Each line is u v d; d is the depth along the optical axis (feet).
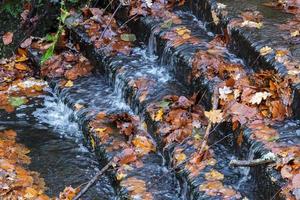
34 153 17.51
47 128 18.89
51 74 21.26
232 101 15.83
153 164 15.90
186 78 17.98
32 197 15.44
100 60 20.54
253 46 16.96
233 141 15.37
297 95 14.94
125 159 16.03
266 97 15.38
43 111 19.80
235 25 18.06
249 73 16.72
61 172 16.63
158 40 19.65
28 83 21.29
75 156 17.38
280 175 13.23
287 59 16.03
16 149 17.60
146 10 21.03
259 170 13.88
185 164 15.03
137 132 17.10
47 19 23.38
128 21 21.35
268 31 17.57
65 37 22.35
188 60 17.88
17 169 16.53
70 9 23.17
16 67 22.17
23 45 22.68
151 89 18.12
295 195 12.66
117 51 20.43
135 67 19.44
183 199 14.73
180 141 15.89
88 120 18.10
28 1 23.31
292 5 19.02
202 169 14.79
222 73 16.93
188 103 16.90
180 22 20.22
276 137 14.32
